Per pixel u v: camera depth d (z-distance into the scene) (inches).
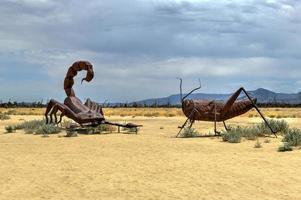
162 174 547.5
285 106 5649.6
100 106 1309.1
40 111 3459.6
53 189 467.8
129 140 973.2
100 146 857.5
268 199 415.2
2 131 1291.8
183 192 447.8
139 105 5856.3
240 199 416.8
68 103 1288.1
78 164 629.9
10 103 5713.6
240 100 1091.9
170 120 2030.0
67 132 1126.4
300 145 811.4
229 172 554.6
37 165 623.2
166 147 831.7
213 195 433.7
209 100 1089.4
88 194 444.8
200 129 1376.7
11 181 510.3
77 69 1294.3
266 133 1082.1
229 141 920.9
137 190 459.5
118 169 585.9
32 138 1039.0
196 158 677.3
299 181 492.7
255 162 626.5
